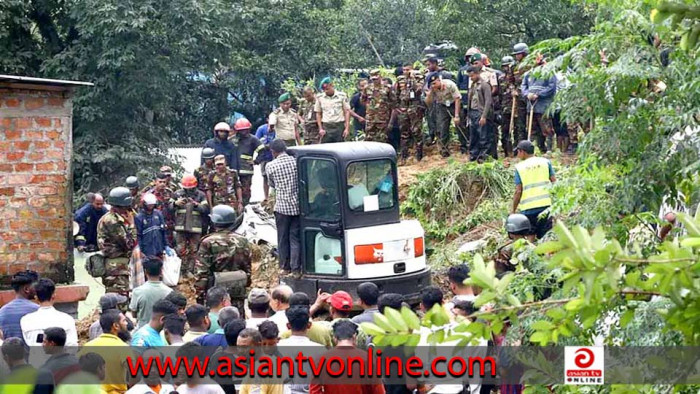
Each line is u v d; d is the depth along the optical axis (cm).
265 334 840
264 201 1875
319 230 1362
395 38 3369
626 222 686
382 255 1341
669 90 657
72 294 1257
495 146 1856
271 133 1991
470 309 780
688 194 648
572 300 318
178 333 931
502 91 1870
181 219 1620
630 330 518
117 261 1384
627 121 666
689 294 307
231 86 3466
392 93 1933
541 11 2672
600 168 688
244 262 1341
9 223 1243
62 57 2816
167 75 2877
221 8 2980
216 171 1728
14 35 2911
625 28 676
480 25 2702
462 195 1745
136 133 2905
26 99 1237
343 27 3384
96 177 2838
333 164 1337
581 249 298
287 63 3422
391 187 1373
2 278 1242
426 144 1998
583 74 681
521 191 1321
